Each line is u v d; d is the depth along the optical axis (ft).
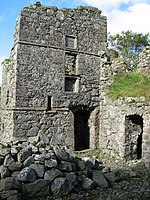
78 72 46.19
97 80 48.24
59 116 44.09
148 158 35.35
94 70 47.98
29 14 41.96
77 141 50.47
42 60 42.86
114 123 42.52
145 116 36.81
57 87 44.04
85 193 24.72
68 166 25.76
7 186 22.06
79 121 50.52
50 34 43.70
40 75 42.63
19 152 24.89
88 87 47.14
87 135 49.14
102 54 48.39
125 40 83.46
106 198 23.54
